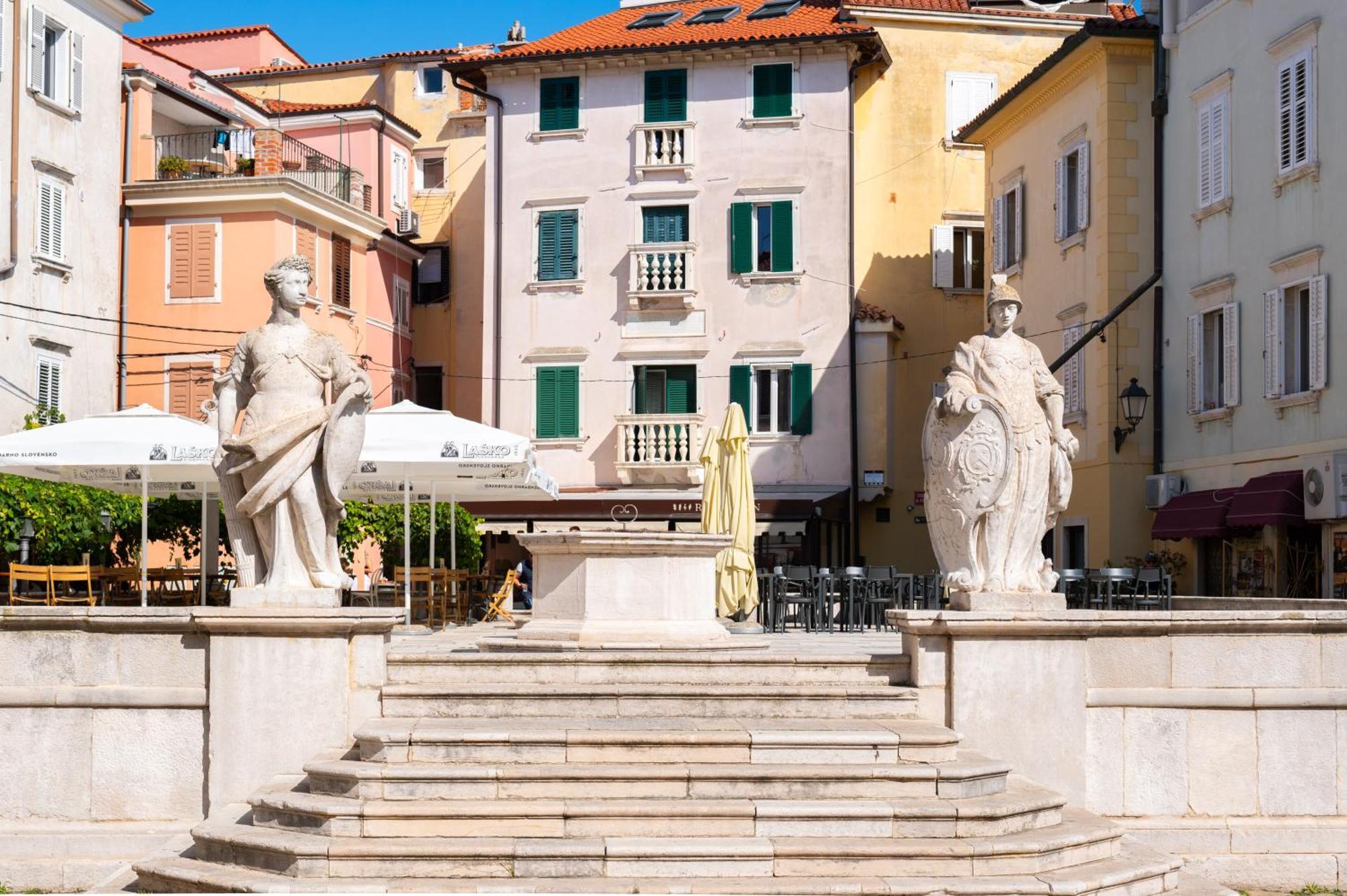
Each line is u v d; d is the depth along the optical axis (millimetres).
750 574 20047
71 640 11352
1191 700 11625
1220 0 28625
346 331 42438
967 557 11812
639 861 9227
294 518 11234
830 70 39656
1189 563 28922
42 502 20000
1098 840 9953
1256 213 27375
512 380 40688
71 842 11055
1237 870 11344
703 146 40031
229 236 38625
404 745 10195
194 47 53406
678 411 39875
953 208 41156
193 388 38500
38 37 33281
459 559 28047
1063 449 11914
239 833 9766
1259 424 27156
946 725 11430
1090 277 32094
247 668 11164
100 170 36188
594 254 40406
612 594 13047
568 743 10211
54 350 34094
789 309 39406
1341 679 11750
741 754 10281
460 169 47688
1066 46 32031
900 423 40375
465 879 9148
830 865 9289
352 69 49375
